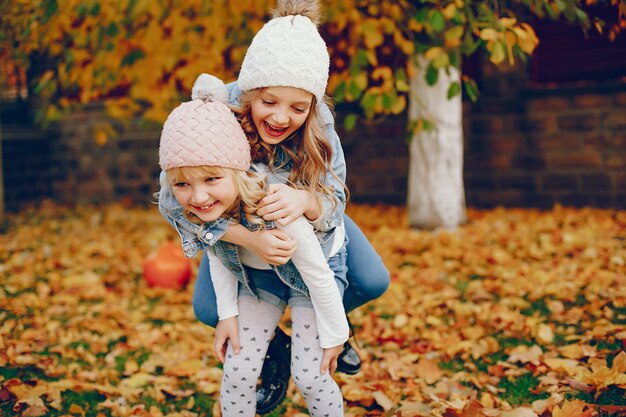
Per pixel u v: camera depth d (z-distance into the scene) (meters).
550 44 8.48
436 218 6.89
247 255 2.31
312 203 2.13
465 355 3.56
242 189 2.05
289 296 2.35
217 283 2.32
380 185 9.42
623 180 8.21
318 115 2.21
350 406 3.05
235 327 2.30
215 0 4.89
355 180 9.54
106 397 3.23
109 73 5.41
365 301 2.60
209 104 2.06
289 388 3.30
